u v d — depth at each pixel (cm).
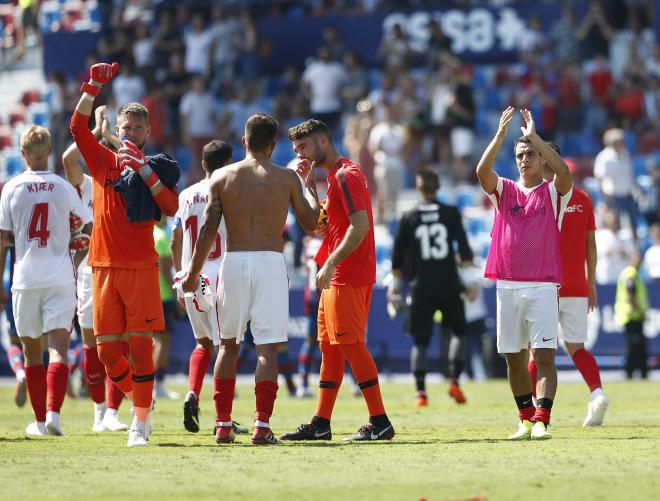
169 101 9419
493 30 9975
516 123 9181
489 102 9638
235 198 2942
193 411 3125
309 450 2823
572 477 2347
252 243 2944
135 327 2961
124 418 4034
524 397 3150
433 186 4834
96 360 3550
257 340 2959
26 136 3281
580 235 3591
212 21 10469
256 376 2972
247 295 2939
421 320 4731
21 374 4125
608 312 7106
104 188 2959
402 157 8412
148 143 9012
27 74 10912
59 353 3306
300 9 10588
